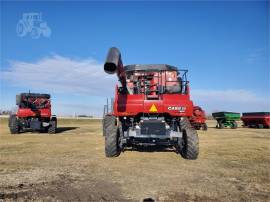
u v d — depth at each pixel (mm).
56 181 5539
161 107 8188
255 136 16359
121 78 8219
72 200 4461
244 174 6258
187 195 4742
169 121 8750
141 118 8336
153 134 8109
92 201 4418
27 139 13641
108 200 4461
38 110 17578
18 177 5828
